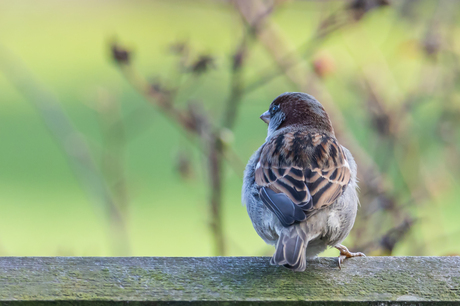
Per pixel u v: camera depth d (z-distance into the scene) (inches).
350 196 257.1
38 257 225.9
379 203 378.6
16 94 1153.4
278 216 235.8
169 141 893.2
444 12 412.5
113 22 1428.4
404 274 219.6
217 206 374.0
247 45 373.1
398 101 426.6
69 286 209.3
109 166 450.0
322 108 316.5
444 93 427.8
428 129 446.3
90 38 1414.9
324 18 386.6
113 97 455.2
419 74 436.5
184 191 725.3
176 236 613.0
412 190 431.2
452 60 421.4
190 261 226.4
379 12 414.6
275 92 450.0
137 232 620.7
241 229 620.1
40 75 1176.8
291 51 411.8
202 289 210.1
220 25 523.5
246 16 374.6
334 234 248.5
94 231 624.1
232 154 370.9
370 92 423.2
